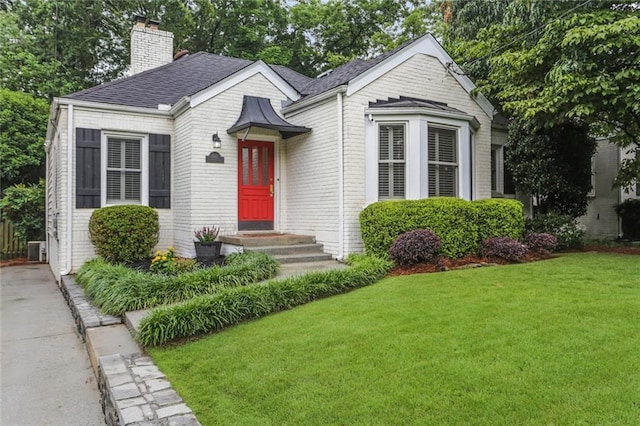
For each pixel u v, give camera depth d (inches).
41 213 562.9
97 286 242.7
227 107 359.9
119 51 857.5
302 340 151.6
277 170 383.9
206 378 131.5
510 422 91.7
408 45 347.3
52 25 765.9
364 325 161.2
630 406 94.3
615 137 404.8
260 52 824.9
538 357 122.0
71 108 337.1
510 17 393.1
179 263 277.0
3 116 585.6
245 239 318.3
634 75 274.2
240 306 185.2
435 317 164.4
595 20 287.1
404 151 322.7
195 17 860.0
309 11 884.6
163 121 378.0
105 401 134.9
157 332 163.0
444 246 289.7
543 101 305.3
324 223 334.6
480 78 424.2
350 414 101.0
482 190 386.6
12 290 348.5
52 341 213.5
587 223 533.0
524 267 259.9
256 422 103.0
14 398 149.8
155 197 372.2
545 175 389.7
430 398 104.4
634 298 177.6
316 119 345.1
